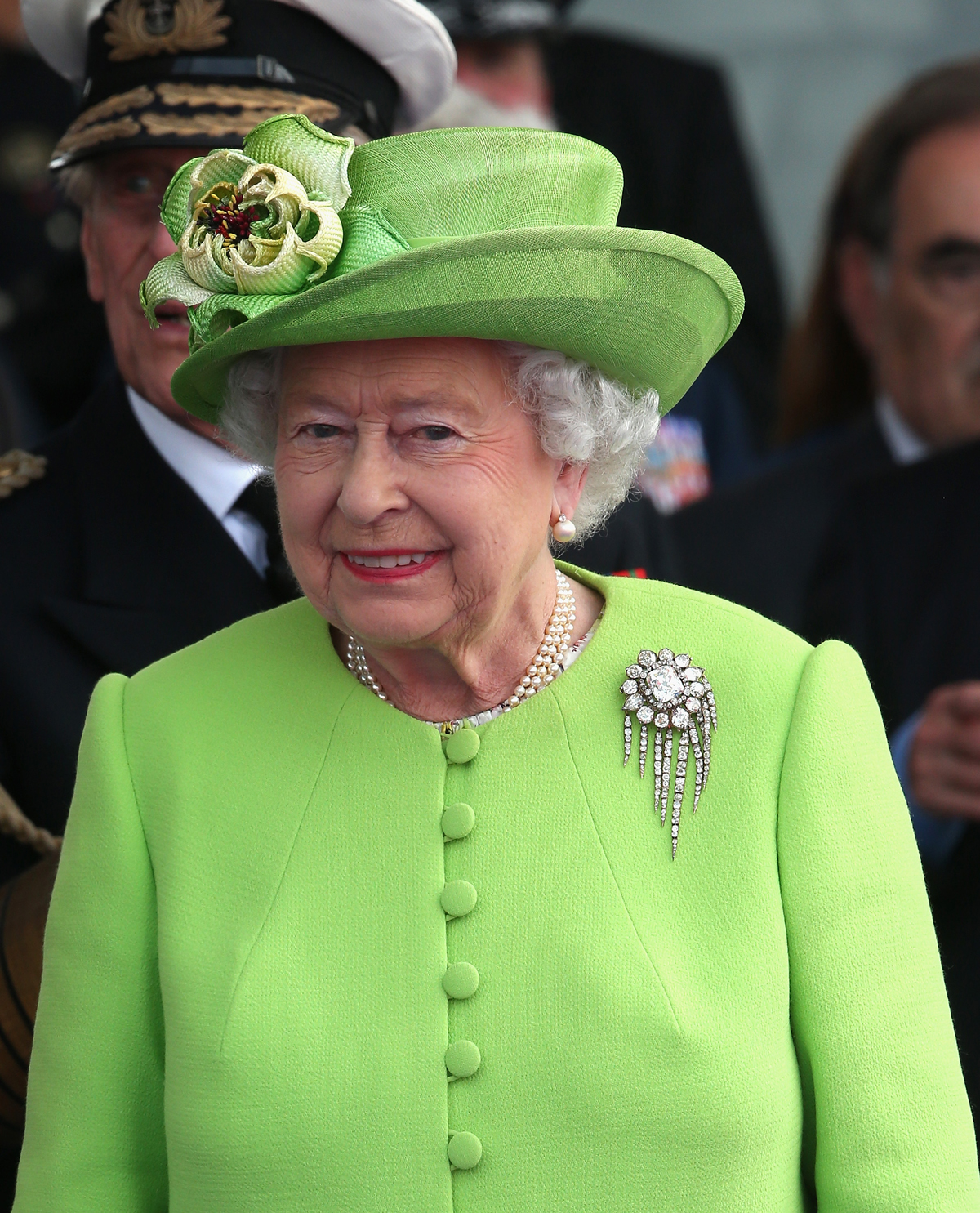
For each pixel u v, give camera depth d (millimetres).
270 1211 8227
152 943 8898
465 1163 8094
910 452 17750
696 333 8648
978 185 17219
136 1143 8938
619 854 8477
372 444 8102
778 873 8422
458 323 7863
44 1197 8727
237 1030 8320
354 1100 8203
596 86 24969
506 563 8312
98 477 12336
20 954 9953
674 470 20484
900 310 17703
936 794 13352
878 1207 8141
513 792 8672
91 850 8953
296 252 7973
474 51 19719
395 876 8555
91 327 21844
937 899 13555
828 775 8484
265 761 8891
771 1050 8219
